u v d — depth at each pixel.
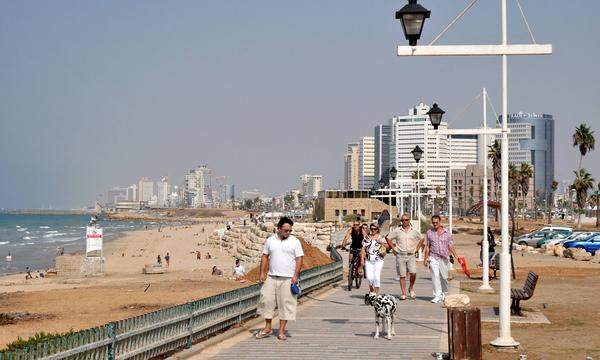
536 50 11.47
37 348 8.12
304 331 13.96
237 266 44.12
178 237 139.75
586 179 113.44
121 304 27.58
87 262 49.00
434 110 16.44
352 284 24.03
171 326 11.58
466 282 25.45
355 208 120.75
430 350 11.84
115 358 9.80
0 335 19.67
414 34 11.16
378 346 12.26
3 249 111.31
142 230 190.50
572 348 12.27
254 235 69.75
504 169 12.77
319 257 35.09
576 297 20.86
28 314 24.69
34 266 79.00
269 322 13.17
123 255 85.06
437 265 18.92
